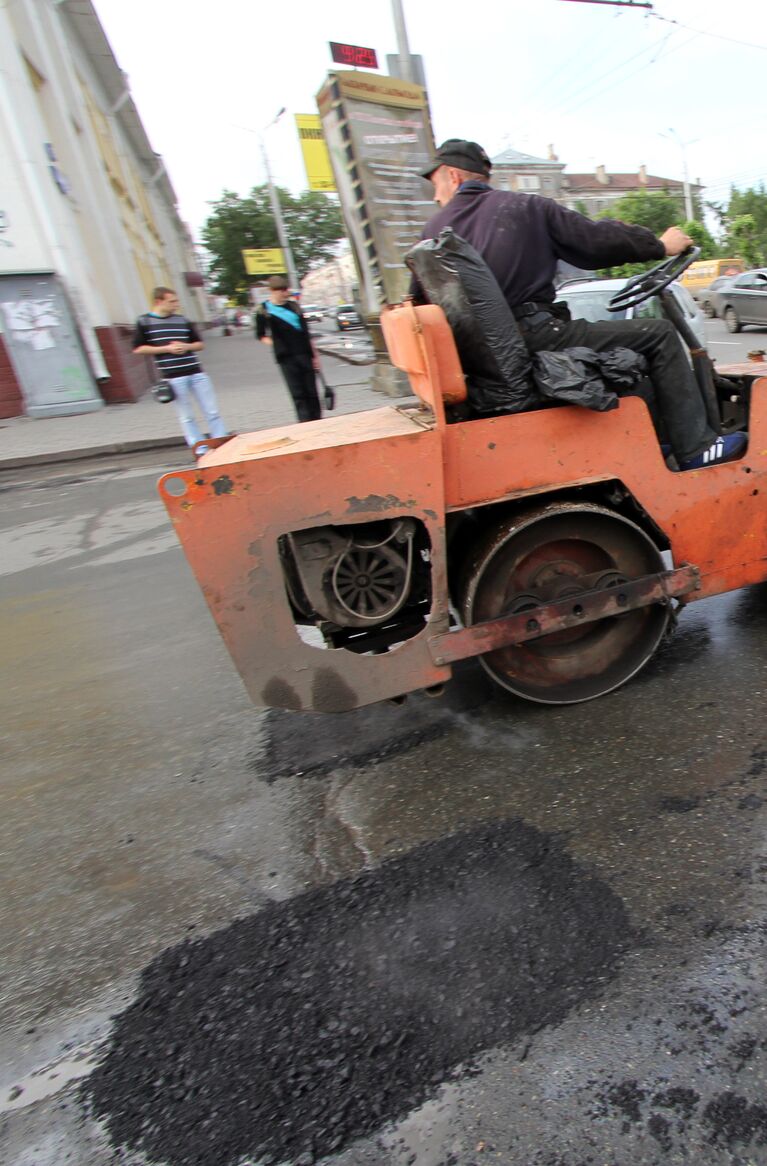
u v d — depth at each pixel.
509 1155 1.44
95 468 9.46
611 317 5.82
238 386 15.62
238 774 2.90
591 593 2.80
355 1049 1.70
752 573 3.08
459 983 1.83
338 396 12.29
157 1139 1.57
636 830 2.28
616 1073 1.57
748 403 2.96
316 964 1.95
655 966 1.81
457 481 2.58
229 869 2.37
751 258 45.59
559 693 2.99
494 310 2.50
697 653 3.29
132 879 2.38
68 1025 1.88
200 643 4.25
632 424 2.73
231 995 1.89
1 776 3.11
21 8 12.89
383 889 2.18
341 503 2.47
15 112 11.14
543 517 2.67
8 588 5.56
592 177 76.00
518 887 2.12
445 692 3.27
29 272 11.80
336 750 2.95
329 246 56.12
